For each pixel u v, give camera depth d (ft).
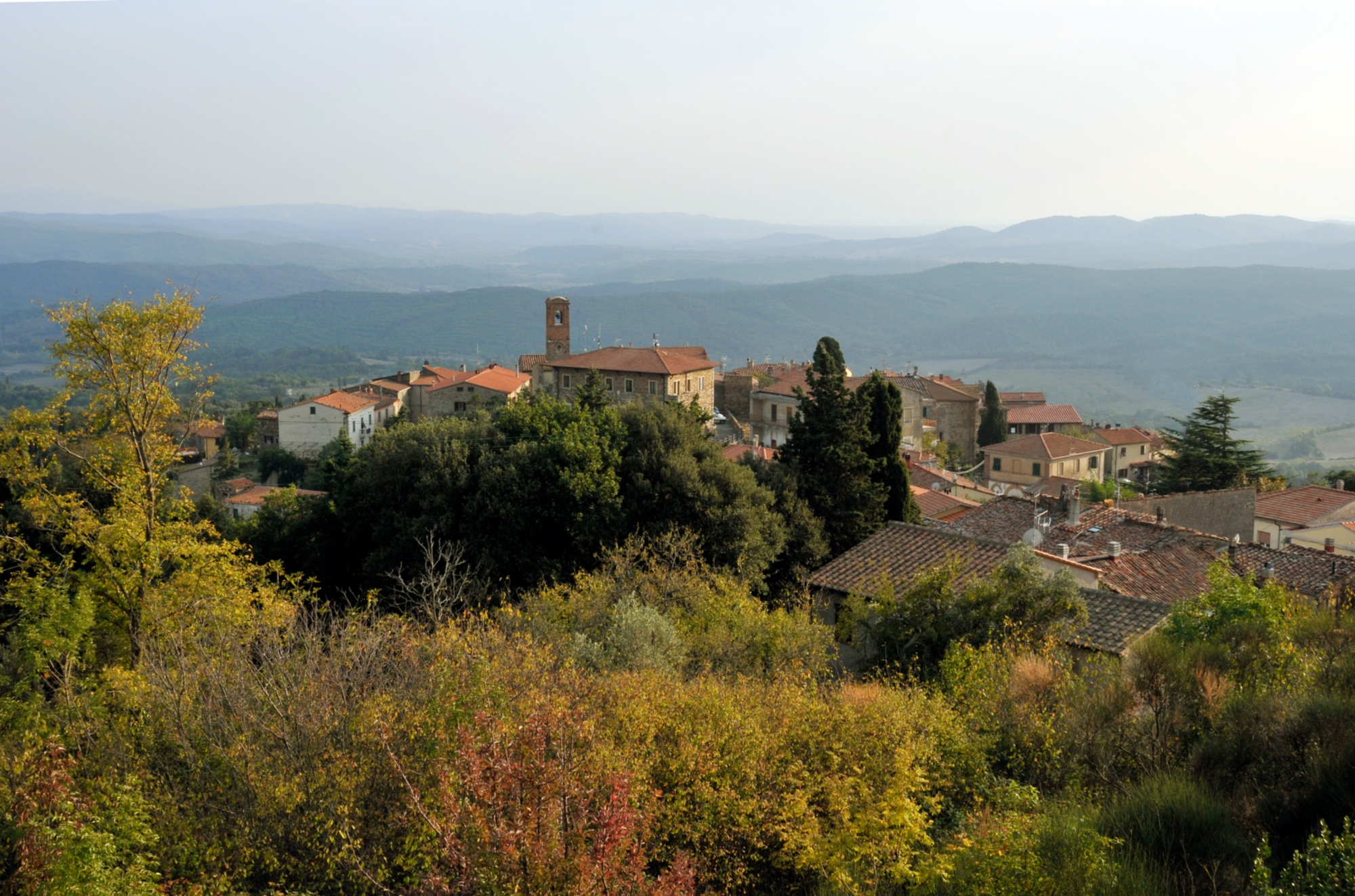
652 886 25.34
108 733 40.98
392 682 44.47
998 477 281.95
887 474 130.11
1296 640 51.47
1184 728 41.14
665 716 40.83
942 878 30.53
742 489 106.01
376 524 106.01
